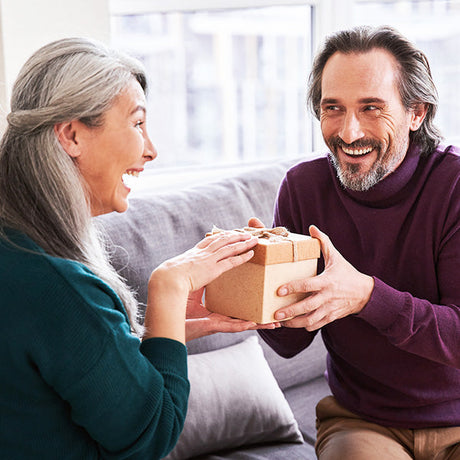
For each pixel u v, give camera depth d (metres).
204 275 1.16
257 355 1.75
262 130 2.80
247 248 1.20
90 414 1.00
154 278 1.15
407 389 1.44
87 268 1.08
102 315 1.01
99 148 1.10
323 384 1.94
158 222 1.70
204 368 1.64
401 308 1.31
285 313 1.23
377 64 1.35
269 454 1.60
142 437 1.03
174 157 2.77
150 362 1.08
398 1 2.74
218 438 1.58
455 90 2.93
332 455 1.42
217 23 2.62
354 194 1.46
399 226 1.43
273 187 1.95
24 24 1.75
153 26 2.41
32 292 0.99
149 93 1.21
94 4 1.87
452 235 1.39
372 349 1.46
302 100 2.70
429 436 1.43
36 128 1.07
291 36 2.64
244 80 2.74
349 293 1.28
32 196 1.08
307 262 1.26
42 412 1.03
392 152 1.39
